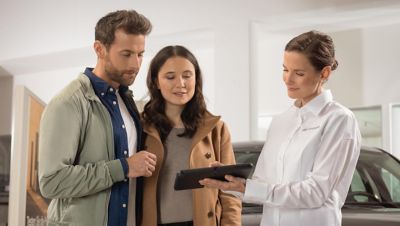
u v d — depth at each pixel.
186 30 5.90
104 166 2.01
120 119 2.14
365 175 3.58
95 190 2.02
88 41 6.49
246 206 3.24
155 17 6.10
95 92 2.13
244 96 5.52
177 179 1.92
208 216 2.22
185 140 2.28
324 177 1.80
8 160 7.08
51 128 1.99
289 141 1.92
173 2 5.98
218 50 5.70
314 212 1.83
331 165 1.80
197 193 2.21
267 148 2.01
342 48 6.27
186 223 2.21
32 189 3.42
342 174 1.83
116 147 2.11
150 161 2.04
